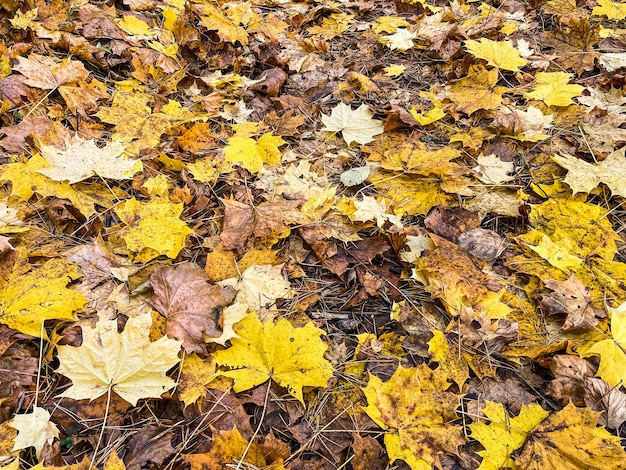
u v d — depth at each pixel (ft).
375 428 1.97
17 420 1.80
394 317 2.30
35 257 2.31
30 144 2.78
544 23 4.43
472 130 3.25
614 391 2.00
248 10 4.55
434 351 2.11
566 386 2.05
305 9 4.90
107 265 2.34
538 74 3.67
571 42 4.02
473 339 2.18
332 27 4.54
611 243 2.53
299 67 3.99
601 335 2.19
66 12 3.54
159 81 3.56
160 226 2.46
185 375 2.03
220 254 2.44
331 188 2.89
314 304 2.39
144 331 2.01
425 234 2.60
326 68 3.99
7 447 1.76
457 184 2.86
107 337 1.98
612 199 2.80
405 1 4.76
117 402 1.96
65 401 1.95
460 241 2.57
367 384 2.06
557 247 2.49
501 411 1.98
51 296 2.10
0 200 2.49
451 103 3.47
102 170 2.65
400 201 2.81
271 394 2.04
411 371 2.06
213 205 2.80
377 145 3.18
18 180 2.49
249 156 2.99
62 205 2.49
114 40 3.62
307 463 1.86
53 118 2.99
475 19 4.35
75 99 3.11
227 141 3.21
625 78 3.55
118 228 2.55
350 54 4.20
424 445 1.88
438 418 1.95
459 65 3.82
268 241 2.55
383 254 2.61
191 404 1.99
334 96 3.67
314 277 2.50
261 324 2.14
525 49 3.96
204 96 3.50
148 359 1.97
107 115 3.09
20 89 2.98
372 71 3.99
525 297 2.40
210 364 2.06
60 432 1.88
